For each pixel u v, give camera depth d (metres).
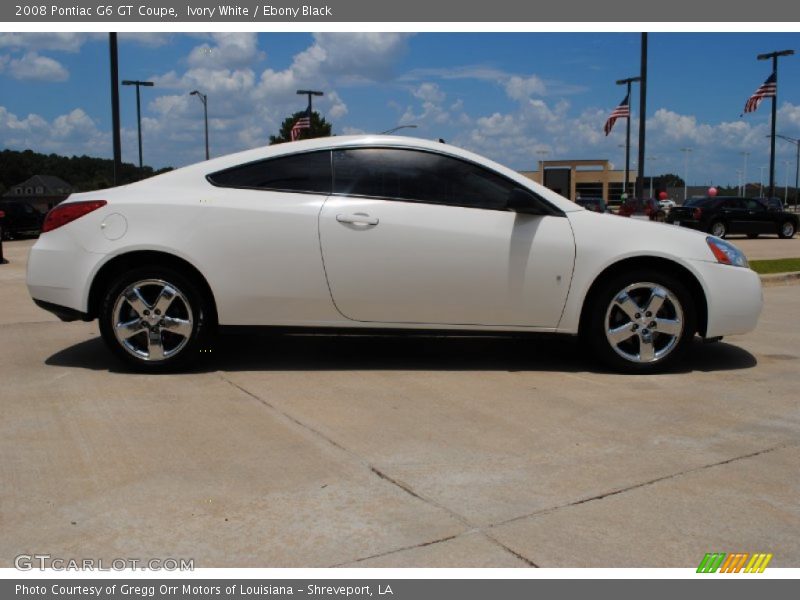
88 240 4.88
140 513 2.96
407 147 5.03
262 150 5.07
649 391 4.77
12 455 3.55
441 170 5.02
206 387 4.75
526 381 4.98
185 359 4.98
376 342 6.16
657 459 3.59
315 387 4.78
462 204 5.00
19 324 7.06
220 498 3.10
